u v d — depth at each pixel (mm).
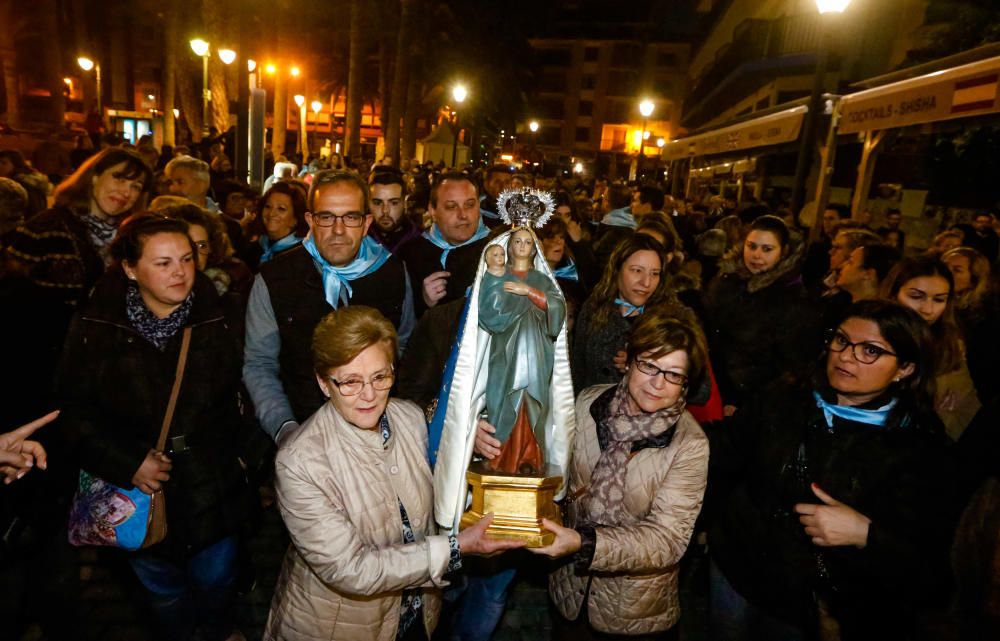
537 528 2027
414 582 1937
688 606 3539
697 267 5836
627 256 3193
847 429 2084
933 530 1897
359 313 1902
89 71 31750
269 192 4348
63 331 2750
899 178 11031
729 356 3652
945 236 5555
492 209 5570
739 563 2303
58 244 2758
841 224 6492
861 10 14859
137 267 2277
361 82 23141
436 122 41312
